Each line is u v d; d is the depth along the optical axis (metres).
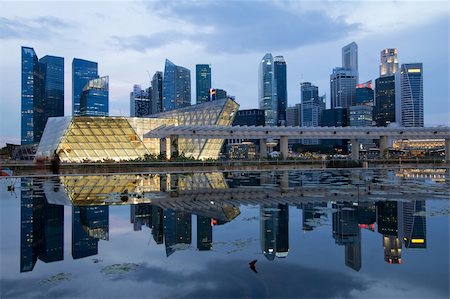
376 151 176.50
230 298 8.78
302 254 12.42
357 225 16.84
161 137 64.00
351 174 49.59
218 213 19.86
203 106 86.56
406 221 17.55
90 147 66.00
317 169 60.72
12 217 19.27
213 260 11.89
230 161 58.38
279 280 9.96
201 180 39.97
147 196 26.44
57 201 24.52
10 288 9.57
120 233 15.78
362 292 9.11
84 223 17.77
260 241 14.16
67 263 11.75
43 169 49.75
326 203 22.94
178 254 12.58
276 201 23.88
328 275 10.38
